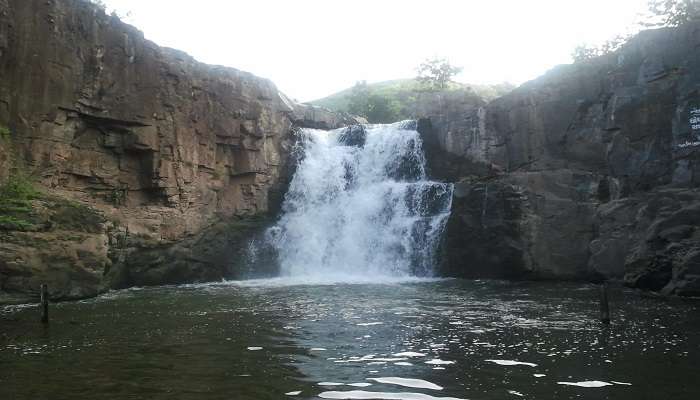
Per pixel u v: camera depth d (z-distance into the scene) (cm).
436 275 2759
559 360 973
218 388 824
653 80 2453
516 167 2942
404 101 7131
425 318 1438
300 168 3375
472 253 2656
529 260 2508
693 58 2327
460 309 1599
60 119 2312
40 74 2230
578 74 2786
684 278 1834
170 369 935
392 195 3069
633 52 2583
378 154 3444
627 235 2247
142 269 2439
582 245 2450
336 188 3394
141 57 2578
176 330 1294
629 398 764
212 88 2927
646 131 2423
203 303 1783
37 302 1797
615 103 2522
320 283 2450
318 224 3266
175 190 2691
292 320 1423
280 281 2584
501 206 2602
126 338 1200
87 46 2377
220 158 3011
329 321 1402
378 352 1051
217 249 2764
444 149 3225
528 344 1105
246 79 3134
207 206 2877
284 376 887
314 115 3800
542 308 1608
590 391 794
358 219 3134
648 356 994
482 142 3075
